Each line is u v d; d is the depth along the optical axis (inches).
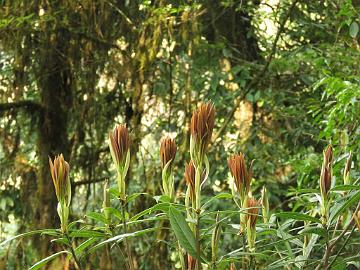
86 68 197.3
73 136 207.5
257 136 210.5
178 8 179.2
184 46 201.6
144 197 189.0
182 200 175.9
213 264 59.2
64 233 57.1
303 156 188.7
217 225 58.9
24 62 196.2
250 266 61.2
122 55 193.8
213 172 207.2
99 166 208.4
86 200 198.2
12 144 211.2
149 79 200.4
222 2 197.9
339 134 124.0
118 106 203.8
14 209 216.1
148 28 185.5
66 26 190.2
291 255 63.3
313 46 201.5
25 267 193.2
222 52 212.2
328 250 60.0
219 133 196.1
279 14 224.8
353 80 162.9
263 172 201.3
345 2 163.0
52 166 57.0
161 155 59.5
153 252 175.5
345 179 67.1
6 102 207.0
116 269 158.1
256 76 205.0
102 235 59.9
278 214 59.6
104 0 188.1
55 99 211.5
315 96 206.7
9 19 180.5
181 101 209.2
